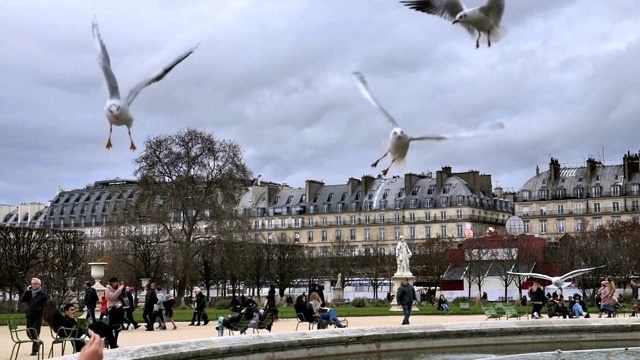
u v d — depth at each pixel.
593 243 94.31
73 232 72.94
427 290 95.06
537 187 155.75
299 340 25.25
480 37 9.84
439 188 157.38
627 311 47.41
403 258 61.22
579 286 80.19
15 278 66.00
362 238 162.75
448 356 26.94
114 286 27.80
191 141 78.75
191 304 86.81
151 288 37.97
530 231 154.50
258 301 79.19
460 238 152.12
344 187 169.12
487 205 159.88
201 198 77.56
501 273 99.62
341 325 34.09
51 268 63.31
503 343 30.83
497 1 9.62
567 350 29.14
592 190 149.75
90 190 178.38
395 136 11.02
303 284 124.62
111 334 23.75
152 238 80.88
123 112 10.32
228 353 22.84
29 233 67.69
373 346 27.77
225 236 76.00
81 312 56.97
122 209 79.50
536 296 42.91
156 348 20.67
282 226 170.88
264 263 104.06
